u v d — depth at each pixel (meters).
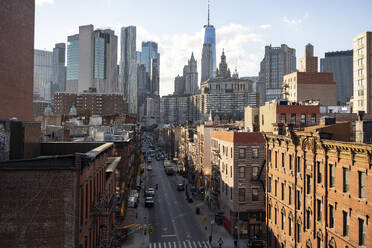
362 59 104.06
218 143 65.75
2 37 27.98
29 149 24.48
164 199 79.62
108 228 33.53
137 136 110.81
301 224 32.34
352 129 29.80
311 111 55.69
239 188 52.62
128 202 69.12
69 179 17.98
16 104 31.39
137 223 58.41
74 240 17.83
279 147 39.06
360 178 23.38
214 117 146.25
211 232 50.94
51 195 17.88
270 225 42.03
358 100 106.12
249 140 53.25
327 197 27.62
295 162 33.84
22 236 17.62
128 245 48.00
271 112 56.78
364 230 22.83
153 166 145.75
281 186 38.44
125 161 60.66
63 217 17.84
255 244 46.25
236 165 52.81
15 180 17.75
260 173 52.69
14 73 30.80
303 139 31.84
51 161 18.11
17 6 31.12
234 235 51.72
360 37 105.12
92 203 23.73
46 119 98.75
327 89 103.12
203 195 81.25
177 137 162.62
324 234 27.72
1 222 17.58
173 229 55.75
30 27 34.75
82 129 70.94
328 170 27.50
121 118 118.31
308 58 156.38
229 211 55.12
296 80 102.62
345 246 24.75
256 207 52.84
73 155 18.19
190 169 106.25
